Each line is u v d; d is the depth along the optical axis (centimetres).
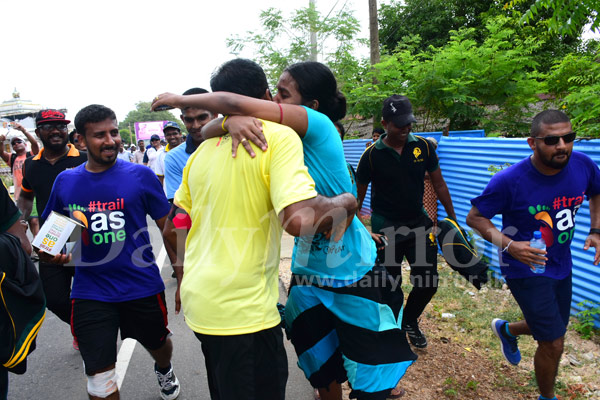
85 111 273
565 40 1347
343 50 1245
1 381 228
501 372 338
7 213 242
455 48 910
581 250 418
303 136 205
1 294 221
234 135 183
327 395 253
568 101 630
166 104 199
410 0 1697
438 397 309
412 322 376
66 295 355
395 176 367
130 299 274
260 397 191
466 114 887
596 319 396
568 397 305
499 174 283
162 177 675
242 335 183
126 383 347
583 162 279
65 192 281
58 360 398
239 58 203
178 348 406
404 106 350
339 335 241
